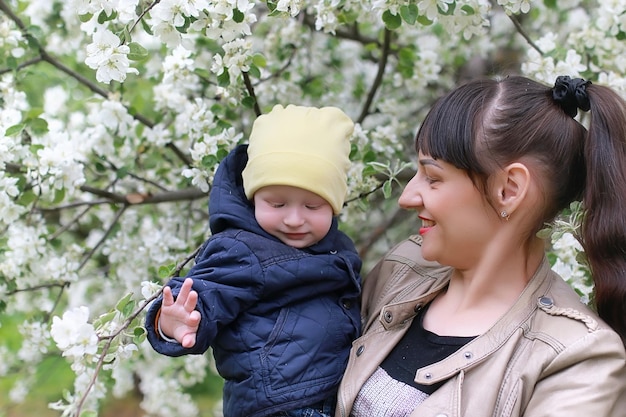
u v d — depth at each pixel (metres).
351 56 2.78
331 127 1.56
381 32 2.54
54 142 2.00
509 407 1.21
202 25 1.58
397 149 2.32
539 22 2.80
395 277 1.58
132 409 4.01
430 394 1.31
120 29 1.70
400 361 1.38
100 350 1.45
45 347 2.17
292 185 1.47
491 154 1.30
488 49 2.81
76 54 2.64
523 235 1.35
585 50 2.18
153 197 2.33
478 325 1.34
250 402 1.45
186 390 3.70
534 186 1.32
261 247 1.48
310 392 1.44
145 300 1.48
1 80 2.24
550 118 1.32
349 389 1.38
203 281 1.43
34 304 2.63
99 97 2.28
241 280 1.45
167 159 2.44
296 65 2.48
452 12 1.68
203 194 2.37
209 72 2.22
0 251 2.08
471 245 1.35
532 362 1.24
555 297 1.35
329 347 1.49
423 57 2.41
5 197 1.87
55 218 2.63
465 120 1.31
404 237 3.13
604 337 1.23
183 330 1.36
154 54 2.56
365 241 2.96
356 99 2.73
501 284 1.37
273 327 1.47
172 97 2.24
